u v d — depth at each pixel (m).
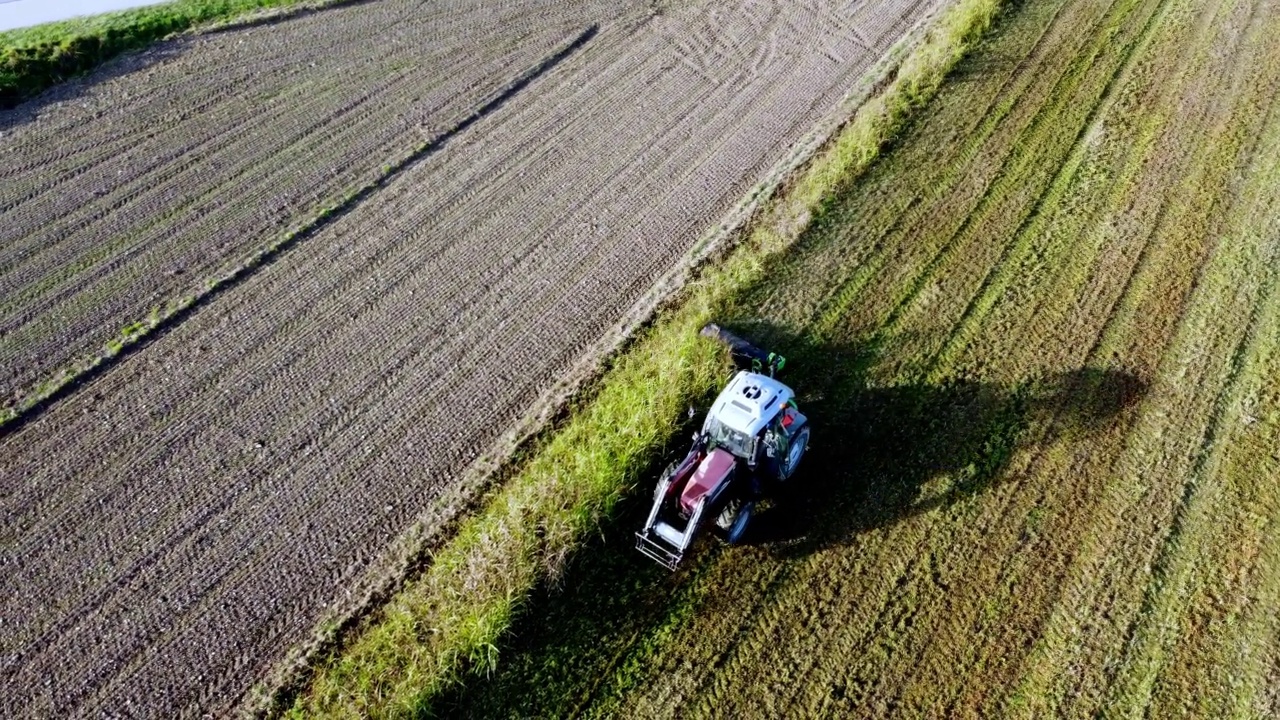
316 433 15.49
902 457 14.82
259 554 13.82
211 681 12.42
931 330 16.86
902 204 19.59
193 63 24.28
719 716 11.95
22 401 15.99
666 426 14.77
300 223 19.61
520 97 23.27
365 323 17.41
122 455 15.14
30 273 18.45
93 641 12.77
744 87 23.59
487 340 17.09
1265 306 16.83
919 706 11.96
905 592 13.10
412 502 14.56
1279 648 12.26
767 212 19.72
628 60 24.53
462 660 12.39
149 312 17.69
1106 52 23.73
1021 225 18.91
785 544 13.75
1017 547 13.55
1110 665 12.26
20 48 23.38
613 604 13.11
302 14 26.25
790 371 16.23
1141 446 14.76
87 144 21.64
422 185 20.61
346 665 12.38
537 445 15.30
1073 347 16.38
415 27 25.84
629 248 19.02
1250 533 13.52
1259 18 24.38
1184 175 19.73
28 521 14.20
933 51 23.91
